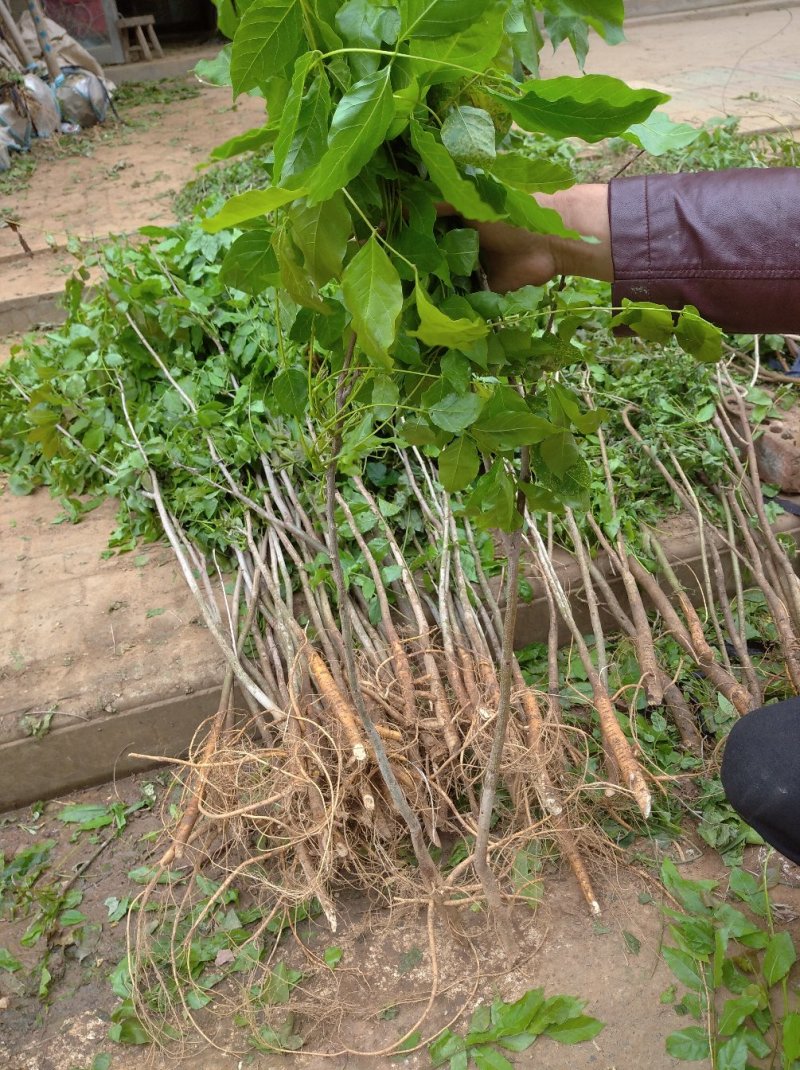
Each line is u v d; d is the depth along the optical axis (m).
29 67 8.35
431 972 1.70
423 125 0.95
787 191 1.30
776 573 2.39
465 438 1.12
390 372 1.11
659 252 1.34
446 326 0.82
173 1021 1.65
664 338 1.17
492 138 0.87
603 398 2.80
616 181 1.37
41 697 2.11
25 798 2.13
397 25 0.82
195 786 1.91
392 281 0.83
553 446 1.13
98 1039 1.65
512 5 1.00
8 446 3.11
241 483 2.61
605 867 1.85
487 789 1.48
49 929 1.83
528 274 1.38
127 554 2.60
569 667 2.23
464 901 1.65
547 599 2.32
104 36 11.42
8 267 4.80
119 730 2.12
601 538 2.36
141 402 2.97
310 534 2.35
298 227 0.87
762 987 1.58
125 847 2.02
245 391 2.64
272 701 2.01
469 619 2.13
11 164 7.20
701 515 2.41
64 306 3.38
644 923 1.75
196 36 13.22
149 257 3.09
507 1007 1.59
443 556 2.21
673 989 1.62
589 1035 1.54
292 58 0.88
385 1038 1.60
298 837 1.73
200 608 2.13
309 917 1.81
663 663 2.28
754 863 1.85
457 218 1.21
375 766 1.78
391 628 2.12
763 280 1.32
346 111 0.76
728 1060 1.47
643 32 10.05
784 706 1.60
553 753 1.83
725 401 2.77
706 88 6.97
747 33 9.49
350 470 1.36
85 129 8.40
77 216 5.62
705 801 1.95
